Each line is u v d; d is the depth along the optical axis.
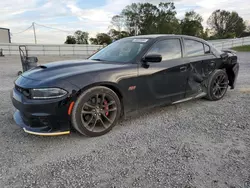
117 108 2.93
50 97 2.42
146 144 2.58
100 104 2.79
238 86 5.75
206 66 4.07
